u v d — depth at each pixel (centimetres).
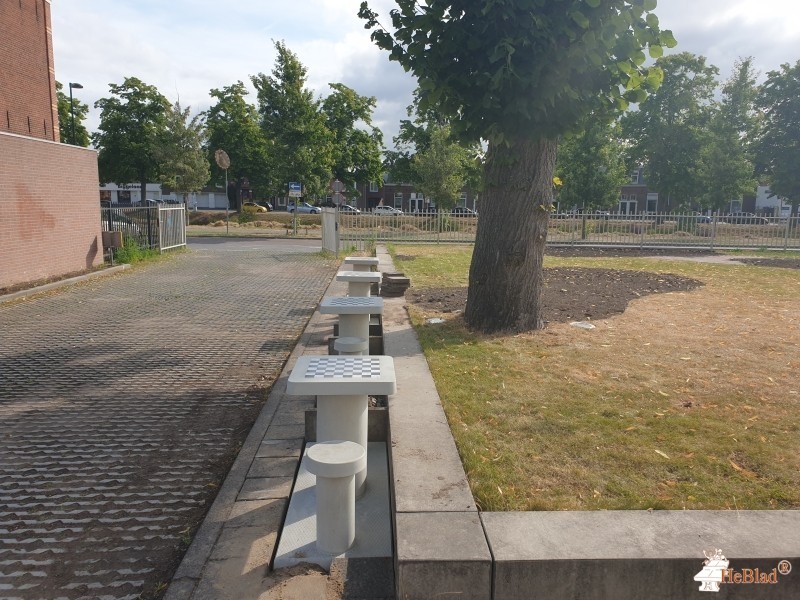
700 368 553
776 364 568
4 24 1452
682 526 270
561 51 538
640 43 577
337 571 288
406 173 4612
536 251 694
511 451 366
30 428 496
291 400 550
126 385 609
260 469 406
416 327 716
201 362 694
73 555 318
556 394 475
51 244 1311
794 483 326
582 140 2850
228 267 1617
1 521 353
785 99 3253
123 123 4538
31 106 1566
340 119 4684
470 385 494
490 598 247
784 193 3384
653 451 368
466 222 2452
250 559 303
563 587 246
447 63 581
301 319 941
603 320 777
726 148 3322
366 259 912
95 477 410
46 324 893
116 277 1401
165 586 290
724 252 2191
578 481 327
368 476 386
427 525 270
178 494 386
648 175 3581
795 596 248
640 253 2125
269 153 3288
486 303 701
